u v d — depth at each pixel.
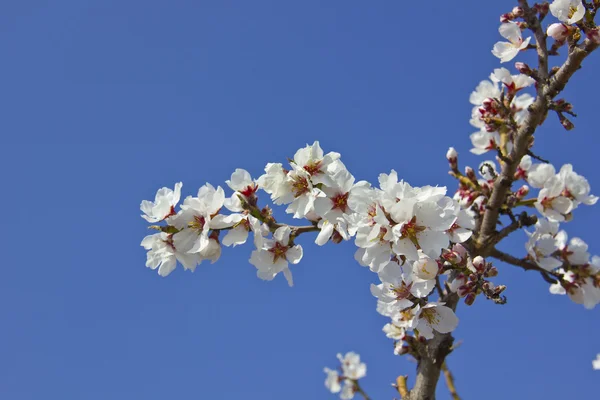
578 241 1.29
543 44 1.28
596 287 1.28
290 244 1.25
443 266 1.23
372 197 1.19
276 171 1.23
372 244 1.18
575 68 1.25
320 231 1.25
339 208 1.22
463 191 1.34
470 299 1.22
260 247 1.22
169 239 1.25
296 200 1.23
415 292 1.23
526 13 1.29
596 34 1.23
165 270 1.25
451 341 1.26
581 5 1.24
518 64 1.28
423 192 1.18
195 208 1.23
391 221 1.18
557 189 1.30
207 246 1.24
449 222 1.18
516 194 1.33
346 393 1.66
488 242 1.28
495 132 1.39
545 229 1.29
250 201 1.24
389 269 1.20
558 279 1.29
